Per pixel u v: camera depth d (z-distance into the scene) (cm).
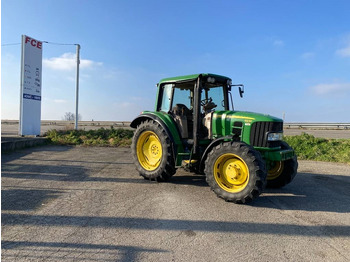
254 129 440
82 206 366
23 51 1022
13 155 782
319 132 1730
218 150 408
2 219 317
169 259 237
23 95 1039
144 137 544
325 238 288
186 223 318
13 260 231
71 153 852
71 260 233
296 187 512
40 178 515
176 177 558
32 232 285
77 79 1418
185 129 522
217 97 549
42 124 2666
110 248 254
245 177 395
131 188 464
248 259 241
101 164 674
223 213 355
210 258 241
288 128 2228
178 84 537
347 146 909
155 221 321
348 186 522
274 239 283
